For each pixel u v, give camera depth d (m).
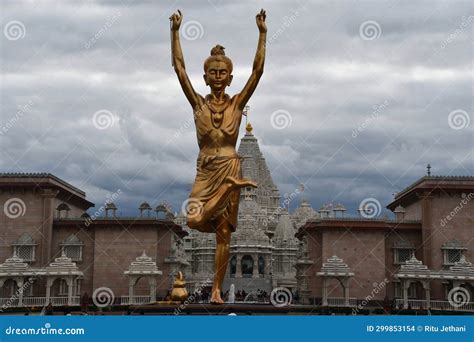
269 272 104.62
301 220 120.25
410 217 80.06
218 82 26.89
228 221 26.69
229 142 26.78
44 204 70.06
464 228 70.62
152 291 63.31
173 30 27.61
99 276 69.38
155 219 70.06
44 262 68.88
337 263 65.69
